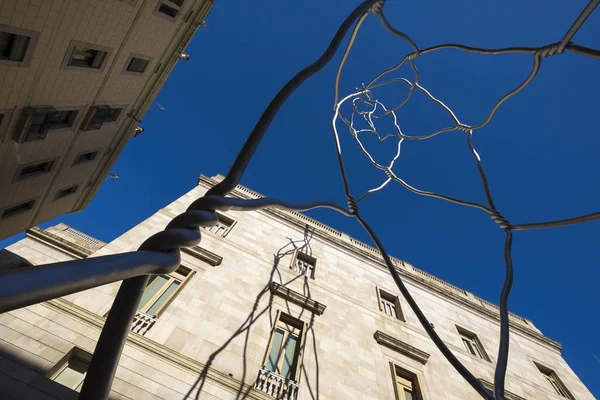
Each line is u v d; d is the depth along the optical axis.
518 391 11.44
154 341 7.28
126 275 0.58
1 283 0.35
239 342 8.37
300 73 1.02
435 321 13.40
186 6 15.73
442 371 10.66
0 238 15.17
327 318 10.74
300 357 8.93
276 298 10.47
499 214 1.69
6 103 10.95
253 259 11.80
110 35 13.02
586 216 1.28
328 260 14.04
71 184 17.53
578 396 12.46
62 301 7.13
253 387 7.28
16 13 9.63
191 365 7.13
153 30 14.93
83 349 6.45
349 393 8.48
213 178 14.13
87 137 15.85
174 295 9.02
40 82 11.62
